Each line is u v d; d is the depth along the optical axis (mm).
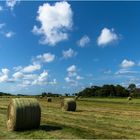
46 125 18812
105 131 16656
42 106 39062
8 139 14328
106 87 106625
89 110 33375
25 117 16938
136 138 14852
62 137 14562
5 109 31203
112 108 37531
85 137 14586
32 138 14461
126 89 105188
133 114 28328
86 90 108375
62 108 33406
